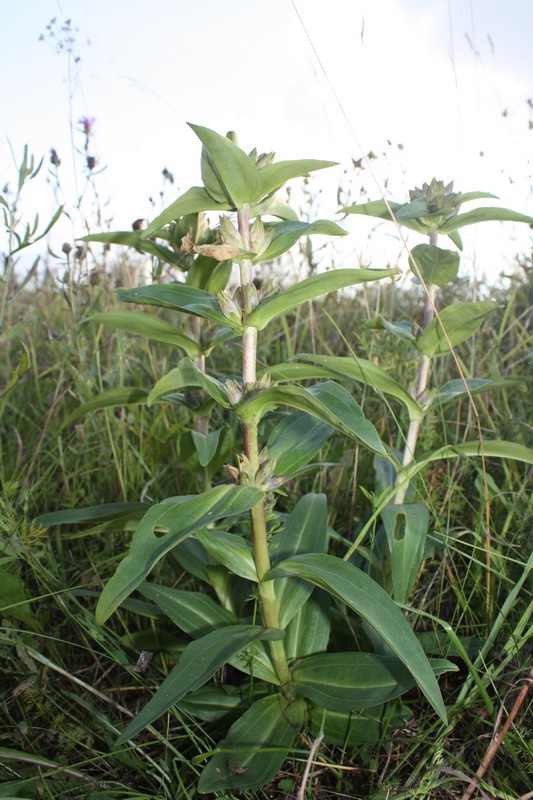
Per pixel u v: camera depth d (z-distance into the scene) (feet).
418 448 9.28
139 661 6.46
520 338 11.77
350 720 6.29
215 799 5.78
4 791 5.53
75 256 11.16
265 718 6.17
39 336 15.57
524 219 7.60
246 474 5.88
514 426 9.78
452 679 7.04
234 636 5.96
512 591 6.47
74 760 6.16
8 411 13.00
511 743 5.72
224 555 6.36
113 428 11.34
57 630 7.22
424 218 8.11
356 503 9.75
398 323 8.66
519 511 7.95
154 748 6.35
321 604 7.16
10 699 6.23
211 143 5.37
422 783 5.38
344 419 5.34
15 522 7.60
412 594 7.70
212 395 5.94
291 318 15.14
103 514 7.93
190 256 7.84
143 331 7.56
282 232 6.47
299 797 4.78
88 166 11.38
